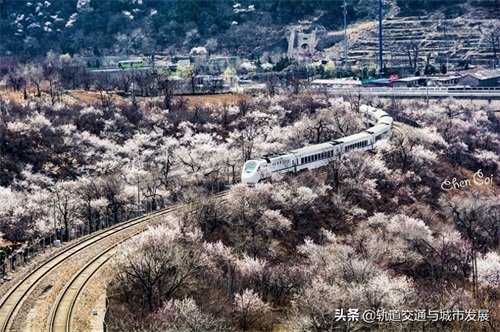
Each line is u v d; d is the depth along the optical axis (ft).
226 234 424.46
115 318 281.13
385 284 330.95
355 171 565.53
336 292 316.19
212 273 336.29
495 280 400.06
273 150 653.30
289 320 308.81
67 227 451.12
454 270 418.72
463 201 557.74
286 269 364.79
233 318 307.37
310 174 547.90
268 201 476.13
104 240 386.73
